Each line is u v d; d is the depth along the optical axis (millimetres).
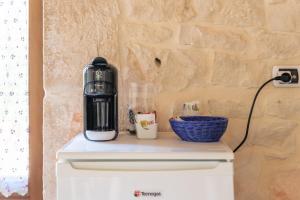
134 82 1746
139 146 1342
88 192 1181
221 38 1755
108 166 1208
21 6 1800
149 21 1766
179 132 1467
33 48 1784
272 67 1752
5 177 1771
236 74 1753
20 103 1794
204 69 1759
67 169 1184
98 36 1746
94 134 1439
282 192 1747
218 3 1764
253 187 1745
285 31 1758
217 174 1186
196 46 1762
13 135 1788
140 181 1180
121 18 1760
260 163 1752
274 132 1747
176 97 1753
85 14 1745
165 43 1763
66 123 1739
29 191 1778
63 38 1740
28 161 1783
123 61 1753
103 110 1461
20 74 1794
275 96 1751
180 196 1181
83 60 1744
